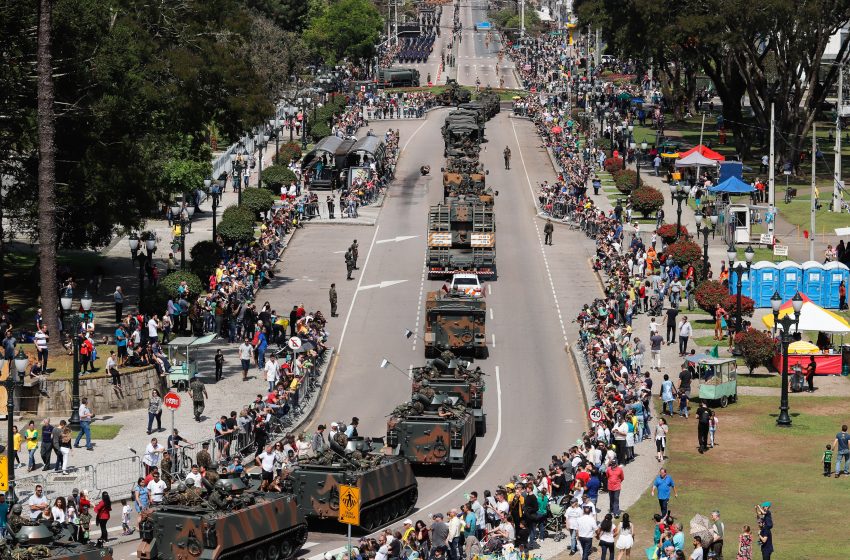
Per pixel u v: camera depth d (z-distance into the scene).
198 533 51.41
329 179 144.38
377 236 125.69
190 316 91.38
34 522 49.03
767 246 121.81
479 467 69.75
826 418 78.56
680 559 50.06
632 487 66.31
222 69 103.31
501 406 81.06
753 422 77.88
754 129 171.75
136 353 79.31
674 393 82.06
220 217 129.50
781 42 147.50
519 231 128.38
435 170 157.88
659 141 171.50
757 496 64.31
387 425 72.31
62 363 77.81
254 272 105.25
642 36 155.00
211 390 81.12
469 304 89.81
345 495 49.44
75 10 90.19
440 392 74.00
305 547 57.06
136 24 99.31
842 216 134.00
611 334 87.94
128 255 112.81
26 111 90.44
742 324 94.19
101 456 67.56
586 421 78.12
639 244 112.25
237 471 55.12
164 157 111.38
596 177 154.12
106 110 91.56
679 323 98.38
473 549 53.91
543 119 182.62
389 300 104.25
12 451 59.94
